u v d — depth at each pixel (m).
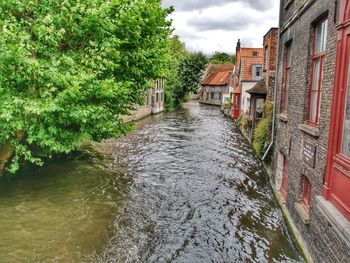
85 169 13.27
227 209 9.86
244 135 22.56
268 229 8.60
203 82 63.56
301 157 7.60
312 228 6.46
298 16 8.27
